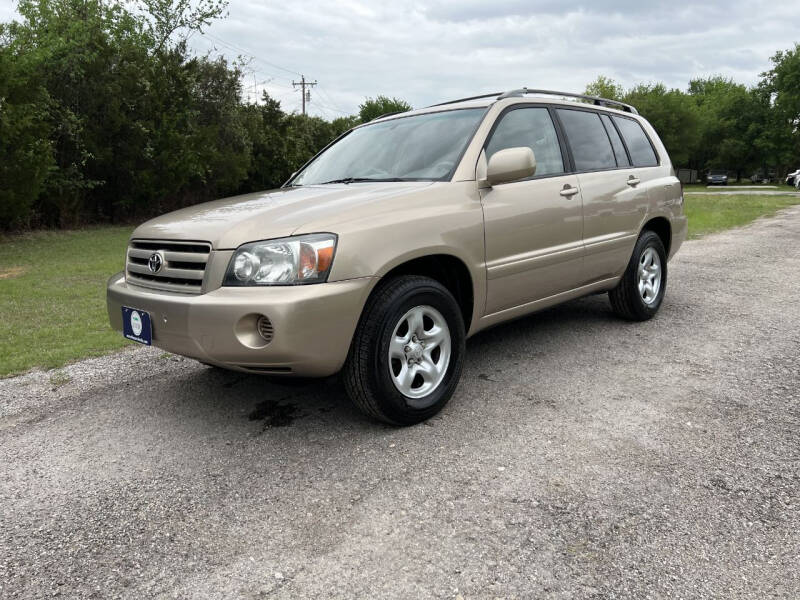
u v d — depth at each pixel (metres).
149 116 17.98
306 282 2.66
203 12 22.50
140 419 3.36
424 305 3.07
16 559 2.13
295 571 2.00
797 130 61.34
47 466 2.83
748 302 5.71
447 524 2.23
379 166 3.78
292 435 3.06
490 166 3.35
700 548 2.05
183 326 2.76
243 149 24.58
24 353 4.75
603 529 2.17
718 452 2.73
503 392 3.55
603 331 4.80
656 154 5.25
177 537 2.22
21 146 13.11
